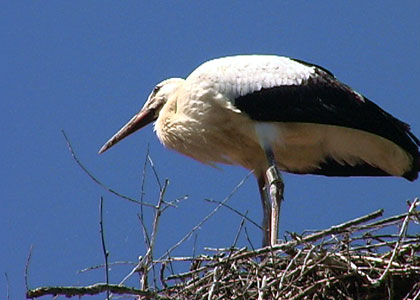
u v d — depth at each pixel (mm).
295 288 10203
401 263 10414
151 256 10227
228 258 10305
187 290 10391
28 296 8891
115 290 9328
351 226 10328
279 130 13062
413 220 10484
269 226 13102
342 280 10359
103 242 9484
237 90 13102
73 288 9062
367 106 12906
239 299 10102
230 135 13305
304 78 13102
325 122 12992
